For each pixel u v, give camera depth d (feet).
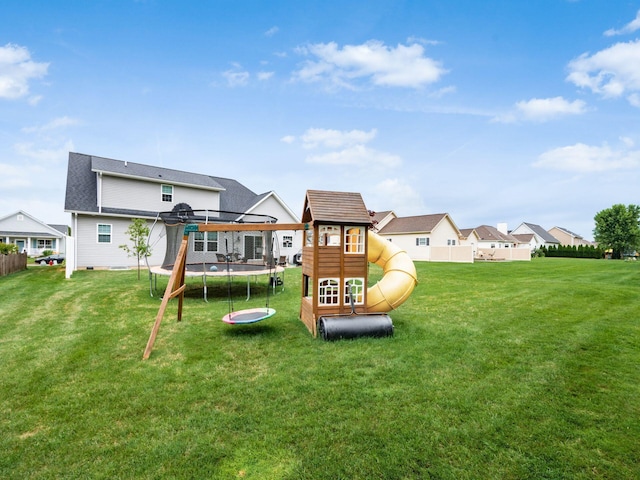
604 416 11.16
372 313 21.68
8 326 22.17
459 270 60.80
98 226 57.47
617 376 14.32
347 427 10.48
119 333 20.62
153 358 16.51
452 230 101.55
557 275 53.42
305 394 12.65
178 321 23.65
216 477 8.43
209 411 11.46
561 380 13.92
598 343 18.67
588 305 29.12
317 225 20.71
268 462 8.96
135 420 10.94
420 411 11.43
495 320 23.99
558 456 9.23
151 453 9.30
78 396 12.53
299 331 21.38
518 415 11.20
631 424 10.69
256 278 46.65
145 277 45.65
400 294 22.67
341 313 21.08
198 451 9.36
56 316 24.91
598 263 81.76
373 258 24.94
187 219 38.45
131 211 59.88
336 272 21.11
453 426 10.57
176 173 70.33
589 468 8.82
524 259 104.58
